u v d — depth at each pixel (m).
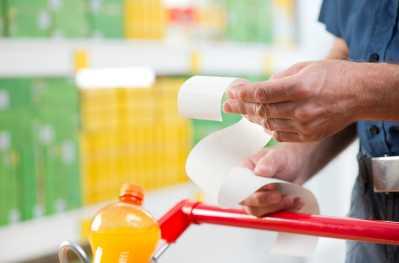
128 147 2.41
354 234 1.03
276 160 1.27
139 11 2.48
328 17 1.55
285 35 3.38
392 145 1.28
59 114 2.17
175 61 2.64
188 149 2.70
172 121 2.60
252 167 1.29
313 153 1.35
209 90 1.06
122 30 2.43
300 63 1.02
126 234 0.99
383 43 1.30
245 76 3.05
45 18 2.14
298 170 1.31
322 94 0.95
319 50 3.60
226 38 2.97
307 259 3.34
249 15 3.09
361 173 1.33
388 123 1.27
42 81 2.13
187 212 1.21
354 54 1.39
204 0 2.88
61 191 2.19
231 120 2.97
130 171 2.43
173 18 2.75
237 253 3.25
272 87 0.95
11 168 2.04
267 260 3.36
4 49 2.02
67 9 2.21
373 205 1.31
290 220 1.11
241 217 1.16
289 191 1.19
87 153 2.27
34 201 2.11
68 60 2.21
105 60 2.34
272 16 3.26
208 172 1.11
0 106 2.00
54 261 2.22
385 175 1.20
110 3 2.37
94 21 2.31
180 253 2.98
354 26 1.39
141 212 1.02
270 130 1.04
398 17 1.28
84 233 2.25
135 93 2.43
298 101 0.96
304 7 3.51
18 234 2.07
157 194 2.58
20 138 2.06
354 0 1.41
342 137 1.44
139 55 2.48
